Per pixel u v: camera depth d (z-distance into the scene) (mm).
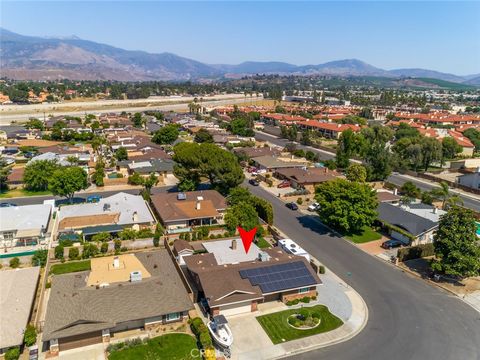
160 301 43500
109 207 71688
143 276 48031
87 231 63875
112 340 40844
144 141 143125
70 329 38906
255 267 50062
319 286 52906
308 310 47281
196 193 80250
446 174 119500
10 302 42938
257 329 43500
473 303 50219
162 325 43438
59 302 42312
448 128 188000
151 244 64062
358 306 48656
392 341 42406
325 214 70250
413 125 186375
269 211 71875
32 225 64938
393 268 58906
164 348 39906
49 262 57281
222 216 74562
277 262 51500
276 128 196375
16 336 38188
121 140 143250
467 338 43375
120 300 42656
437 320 46438
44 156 111812
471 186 103688
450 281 55406
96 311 40938
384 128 157750
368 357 39875
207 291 45469
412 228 67250
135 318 41094
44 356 38281
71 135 152375
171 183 101500
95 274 47938
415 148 119000
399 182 109625
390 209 75812
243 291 45438
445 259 53781
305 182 96500
